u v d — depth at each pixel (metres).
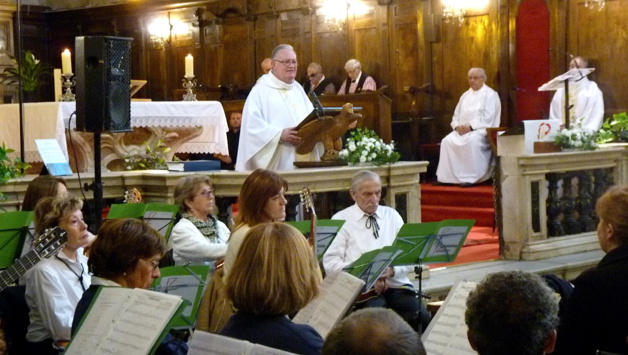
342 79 13.64
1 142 8.15
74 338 2.78
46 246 3.86
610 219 3.53
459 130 11.41
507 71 12.12
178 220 5.35
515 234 7.75
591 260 7.70
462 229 5.12
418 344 1.85
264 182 4.30
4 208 6.09
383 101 10.86
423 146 12.34
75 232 4.06
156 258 3.36
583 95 11.25
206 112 8.79
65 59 9.41
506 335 2.27
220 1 14.91
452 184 11.41
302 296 2.82
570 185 8.20
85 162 8.15
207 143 8.91
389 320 1.88
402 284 5.67
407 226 4.96
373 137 7.11
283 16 14.25
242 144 6.92
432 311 5.40
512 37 12.05
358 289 3.24
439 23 12.66
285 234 2.87
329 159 6.94
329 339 1.89
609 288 3.35
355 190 5.66
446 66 12.64
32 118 8.00
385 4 13.06
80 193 6.45
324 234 4.83
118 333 2.73
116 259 3.28
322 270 5.55
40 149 6.58
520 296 2.29
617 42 11.35
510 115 12.16
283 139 6.76
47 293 3.94
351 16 13.49
